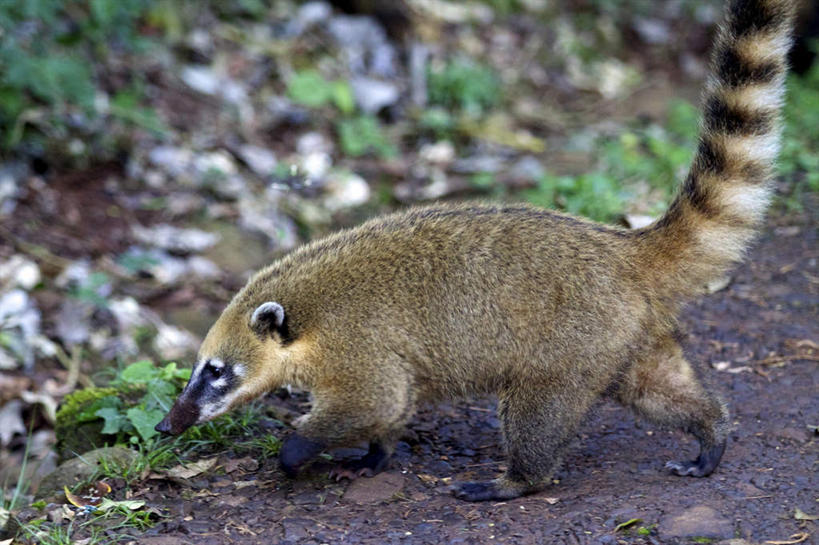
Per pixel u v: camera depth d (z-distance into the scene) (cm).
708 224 764
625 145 1606
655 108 1981
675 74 2234
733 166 759
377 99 1881
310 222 1520
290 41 2012
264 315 787
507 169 1692
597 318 751
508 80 2108
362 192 1603
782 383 954
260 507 771
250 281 846
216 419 899
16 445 1090
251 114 1789
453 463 857
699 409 779
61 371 1195
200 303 1323
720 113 766
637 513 709
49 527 740
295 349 794
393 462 852
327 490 802
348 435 788
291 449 789
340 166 1706
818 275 1166
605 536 683
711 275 776
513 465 773
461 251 784
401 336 781
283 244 1455
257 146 1706
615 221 1226
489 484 777
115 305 1276
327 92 1836
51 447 1038
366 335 782
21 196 1452
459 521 729
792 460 803
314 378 795
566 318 753
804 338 1036
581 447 870
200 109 1748
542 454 765
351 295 791
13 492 968
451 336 778
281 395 995
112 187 1523
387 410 782
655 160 1498
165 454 841
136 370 937
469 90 1953
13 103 1496
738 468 796
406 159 1762
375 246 809
